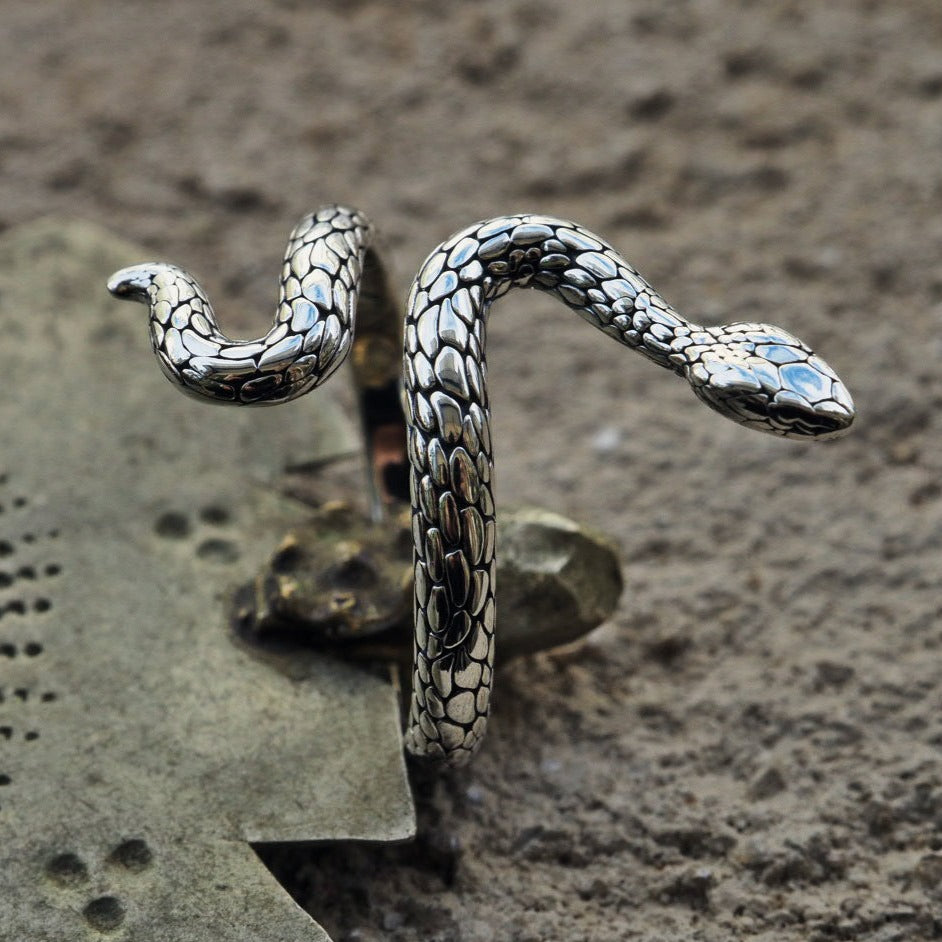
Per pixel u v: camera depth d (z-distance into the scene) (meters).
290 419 0.56
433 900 0.51
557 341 0.61
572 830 0.52
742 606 0.56
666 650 0.55
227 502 0.55
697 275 0.62
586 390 0.60
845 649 0.55
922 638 0.55
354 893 0.52
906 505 0.57
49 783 0.51
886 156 0.64
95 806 0.51
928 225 0.62
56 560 0.54
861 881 0.52
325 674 0.52
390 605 0.52
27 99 0.65
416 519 0.49
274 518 0.55
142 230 0.63
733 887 0.52
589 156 0.64
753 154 0.64
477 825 0.52
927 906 0.51
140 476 0.55
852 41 0.67
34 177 0.64
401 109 0.66
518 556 0.52
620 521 0.58
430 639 0.50
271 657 0.53
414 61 0.68
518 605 0.52
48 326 0.57
